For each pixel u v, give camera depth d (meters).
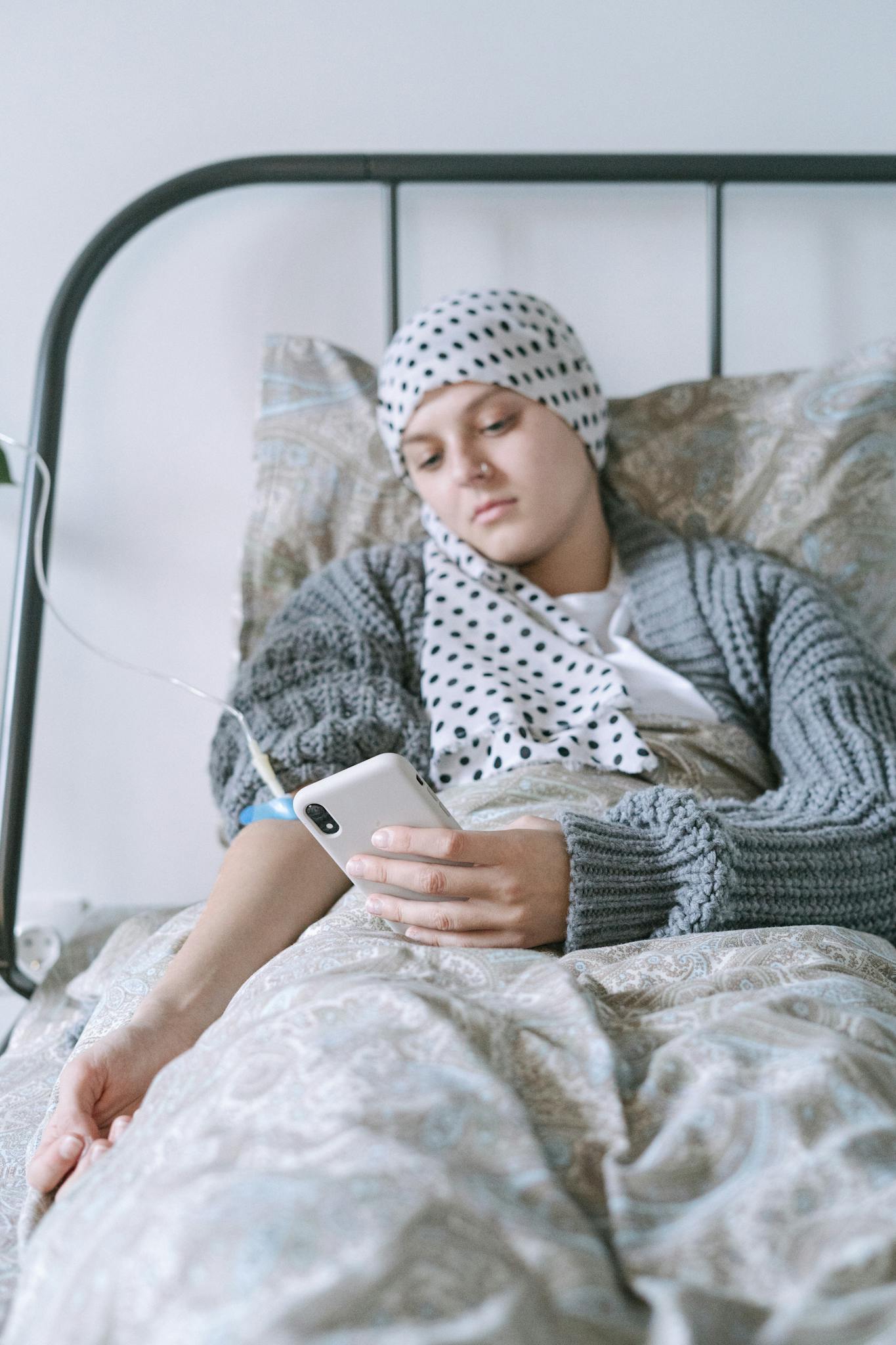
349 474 1.22
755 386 1.25
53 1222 0.43
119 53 1.32
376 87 1.33
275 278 1.35
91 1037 0.70
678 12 1.34
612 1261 0.36
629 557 1.14
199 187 1.25
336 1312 0.30
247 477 1.36
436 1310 0.31
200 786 1.37
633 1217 0.37
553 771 0.86
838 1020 0.50
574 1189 0.40
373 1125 0.38
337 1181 0.34
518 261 1.37
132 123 1.32
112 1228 0.36
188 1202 0.35
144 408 1.34
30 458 1.17
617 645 1.06
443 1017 0.45
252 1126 0.40
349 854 0.69
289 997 0.50
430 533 1.13
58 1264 0.39
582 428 1.12
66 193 1.33
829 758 0.92
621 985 0.58
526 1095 0.44
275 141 1.33
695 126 1.36
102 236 1.23
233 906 0.75
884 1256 0.33
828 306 1.39
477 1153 0.38
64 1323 0.34
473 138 1.35
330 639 1.00
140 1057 0.64
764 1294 0.34
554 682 0.98
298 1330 0.29
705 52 1.35
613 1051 0.46
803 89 1.36
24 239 1.33
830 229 1.38
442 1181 0.34
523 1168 0.37
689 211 1.37
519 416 1.06
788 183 1.32
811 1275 0.34
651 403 1.26
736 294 1.38
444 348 1.05
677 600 1.07
